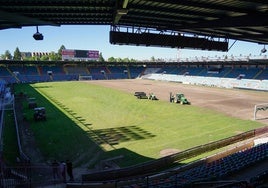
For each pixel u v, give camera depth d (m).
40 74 102.12
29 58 141.75
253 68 84.25
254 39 20.61
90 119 35.22
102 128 30.78
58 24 18.86
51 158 21.55
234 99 53.47
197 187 13.06
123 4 11.50
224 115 37.88
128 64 118.44
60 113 38.88
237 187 11.45
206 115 37.84
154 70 121.44
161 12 13.92
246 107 44.41
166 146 24.45
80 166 20.08
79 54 112.50
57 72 107.44
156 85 84.81
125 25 17.56
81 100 50.94
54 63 102.12
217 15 14.23
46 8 13.75
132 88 73.62
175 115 37.78
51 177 16.84
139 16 15.42
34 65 106.00
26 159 19.23
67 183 15.67
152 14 14.86
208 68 98.25
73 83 88.88
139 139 26.67
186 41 19.17
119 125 32.19
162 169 19.27
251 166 15.98
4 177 15.30
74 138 26.89
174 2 11.77
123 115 37.69
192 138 26.84
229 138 24.62
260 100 52.31
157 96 57.09
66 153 22.77
